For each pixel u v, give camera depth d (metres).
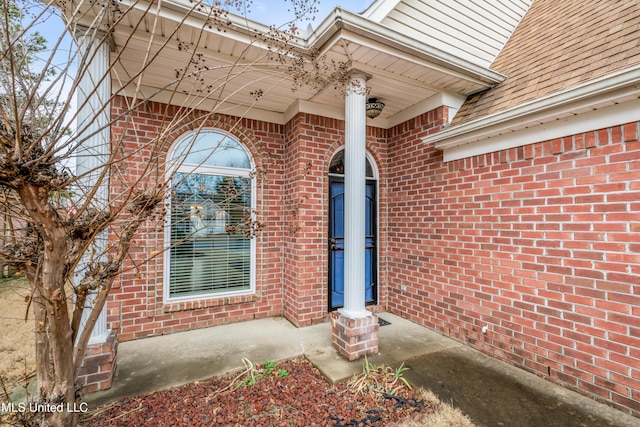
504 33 4.53
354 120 3.33
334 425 2.09
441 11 4.03
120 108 3.58
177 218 3.92
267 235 4.46
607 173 2.39
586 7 3.45
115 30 2.52
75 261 1.58
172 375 2.77
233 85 3.72
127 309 3.58
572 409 2.30
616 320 2.33
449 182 3.76
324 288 4.29
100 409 2.25
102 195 2.29
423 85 3.72
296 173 4.25
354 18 2.68
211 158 4.20
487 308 3.27
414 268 4.27
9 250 1.52
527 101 2.92
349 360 3.04
